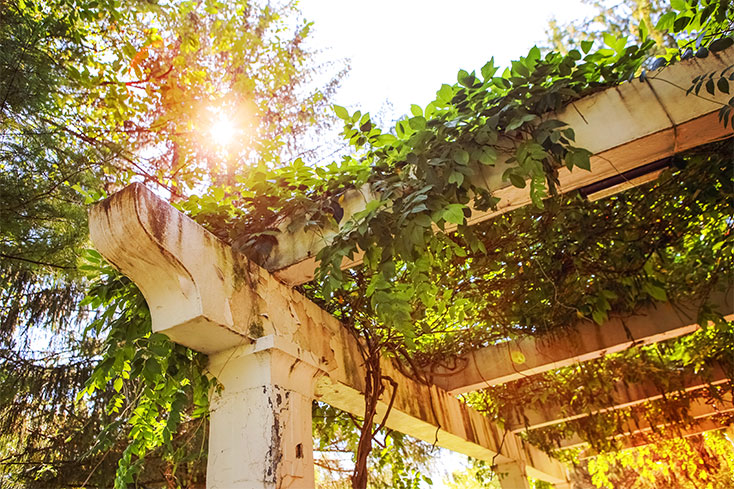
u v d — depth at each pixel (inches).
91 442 151.6
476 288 122.6
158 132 150.6
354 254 83.1
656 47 90.7
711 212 110.0
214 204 81.5
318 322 92.9
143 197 63.4
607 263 120.1
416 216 69.1
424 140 72.4
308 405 77.0
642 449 259.4
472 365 148.7
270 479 62.6
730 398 189.9
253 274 78.7
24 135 112.9
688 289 132.2
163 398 83.6
